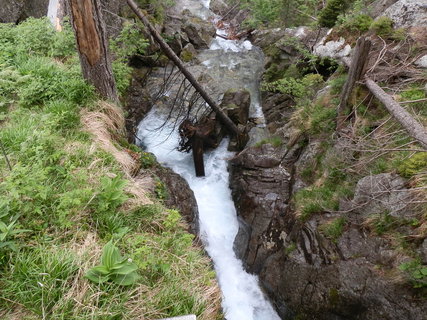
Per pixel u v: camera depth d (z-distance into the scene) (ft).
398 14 19.25
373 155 13.48
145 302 8.50
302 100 21.86
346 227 12.67
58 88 16.24
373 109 15.52
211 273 10.23
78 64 18.70
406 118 11.67
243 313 14.98
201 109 26.14
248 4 39.86
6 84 14.69
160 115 26.30
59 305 7.74
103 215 10.73
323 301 12.00
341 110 16.20
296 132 18.80
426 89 14.58
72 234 9.91
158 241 10.81
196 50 35.42
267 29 37.22
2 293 7.76
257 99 28.60
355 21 20.84
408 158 12.41
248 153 19.97
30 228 9.50
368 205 12.44
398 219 11.40
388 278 10.62
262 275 14.96
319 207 13.97
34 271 8.26
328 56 21.99
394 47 17.87
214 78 30.14
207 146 23.99
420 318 9.56
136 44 24.89
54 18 23.59
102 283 8.40
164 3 38.78
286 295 13.37
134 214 11.69
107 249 8.67
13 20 23.61
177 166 23.03
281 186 17.35
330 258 12.34
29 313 7.58
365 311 10.87
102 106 16.42
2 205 8.75
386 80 16.28
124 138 17.61
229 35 40.65
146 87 28.12
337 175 14.67
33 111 15.06
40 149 12.18
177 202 15.81
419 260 10.18
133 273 8.75
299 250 13.56
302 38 28.78
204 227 18.70
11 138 12.84
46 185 10.81
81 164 12.60
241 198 18.43
